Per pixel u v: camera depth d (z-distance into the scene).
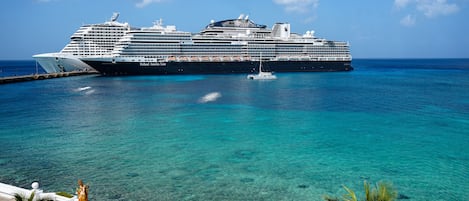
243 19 152.50
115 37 129.00
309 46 153.25
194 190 24.70
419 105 61.91
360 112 54.88
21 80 105.19
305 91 83.19
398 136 39.50
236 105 61.41
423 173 28.11
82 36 125.38
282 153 33.16
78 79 113.38
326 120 48.50
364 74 153.75
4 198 19.64
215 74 136.25
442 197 23.97
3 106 60.28
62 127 43.91
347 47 162.62
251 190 24.78
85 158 31.48
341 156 32.31
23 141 37.19
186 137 38.88
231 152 33.44
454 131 41.81
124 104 62.25
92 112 54.41
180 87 90.12
